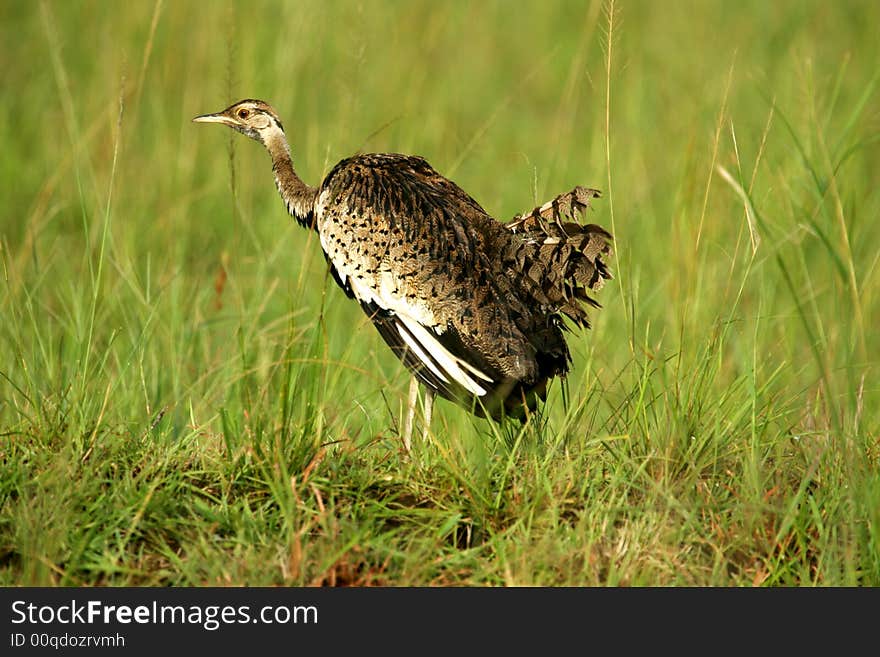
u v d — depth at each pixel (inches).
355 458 385.4
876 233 631.8
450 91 856.3
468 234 410.0
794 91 713.6
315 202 445.4
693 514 340.5
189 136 717.3
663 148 734.5
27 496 340.2
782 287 564.1
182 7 816.9
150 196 681.6
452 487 360.2
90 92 800.3
